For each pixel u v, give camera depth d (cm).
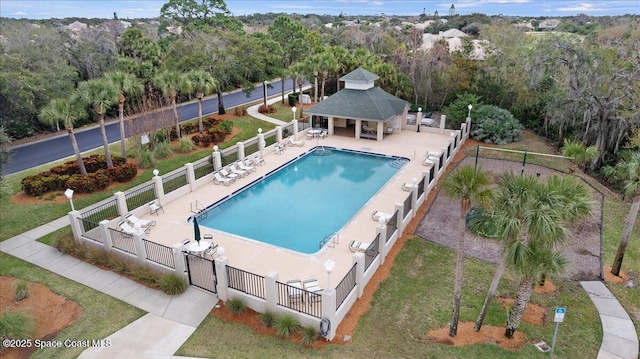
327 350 1147
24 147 3241
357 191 2361
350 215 2056
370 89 3466
